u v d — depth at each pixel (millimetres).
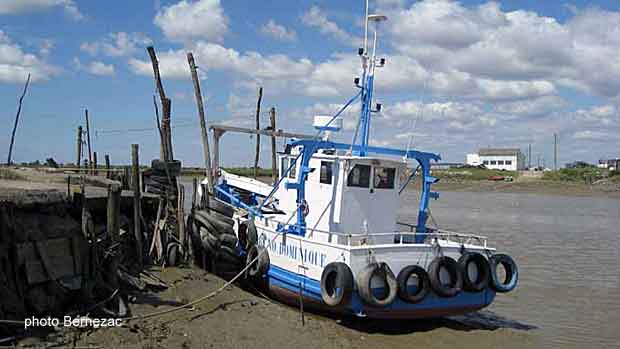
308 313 14180
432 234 13820
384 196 14891
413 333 13414
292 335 12125
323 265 13180
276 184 17125
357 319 13867
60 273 11047
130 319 11336
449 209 54906
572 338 13867
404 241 15258
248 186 19516
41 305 10508
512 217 47062
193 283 14562
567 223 42469
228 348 10922
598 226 40594
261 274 15680
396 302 12711
